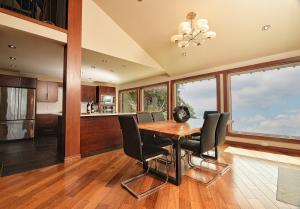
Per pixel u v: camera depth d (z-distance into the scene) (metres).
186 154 2.93
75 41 3.13
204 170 2.55
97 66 4.91
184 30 2.51
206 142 2.21
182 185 2.07
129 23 3.97
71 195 1.83
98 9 3.75
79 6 3.23
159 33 3.98
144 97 7.18
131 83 7.66
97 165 2.79
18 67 4.99
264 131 4.00
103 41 3.81
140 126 2.47
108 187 2.02
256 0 2.71
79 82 3.15
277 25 3.01
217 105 4.63
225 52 4.04
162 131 2.06
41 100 5.71
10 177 2.29
